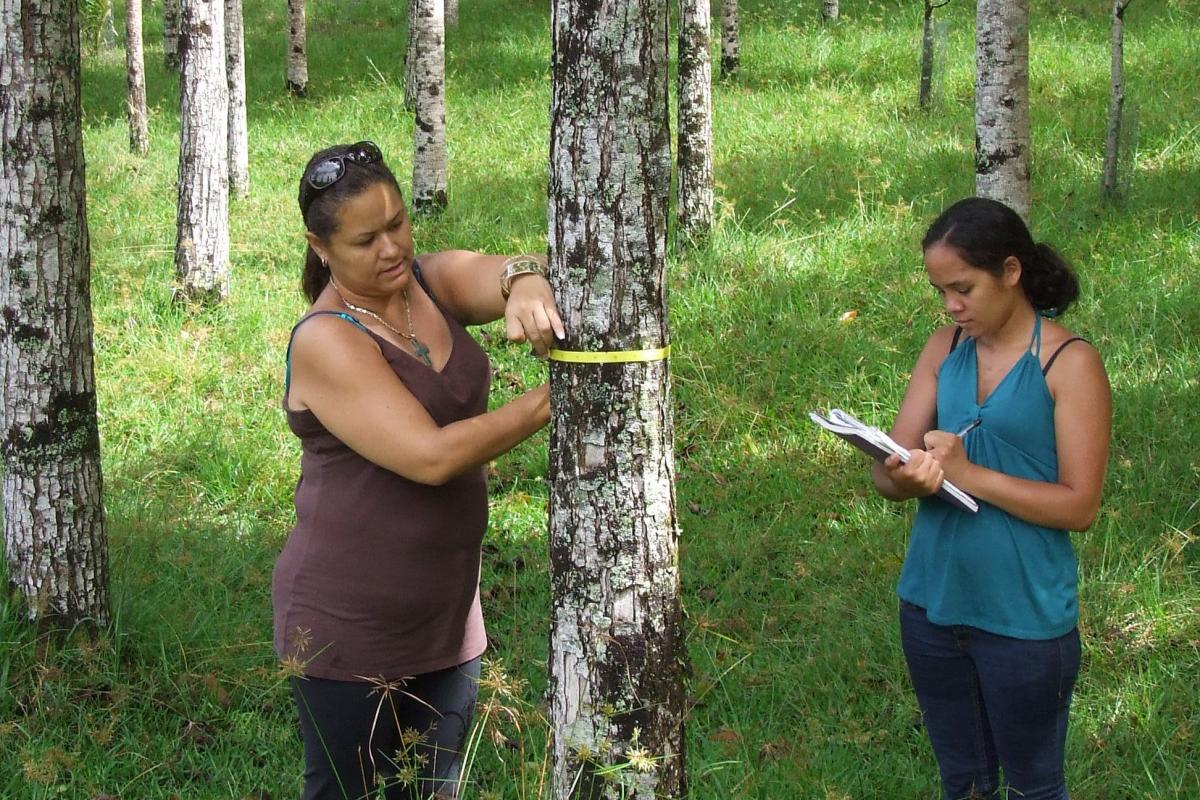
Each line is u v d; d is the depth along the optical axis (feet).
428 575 9.55
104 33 70.69
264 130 50.55
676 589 8.58
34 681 14.28
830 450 20.70
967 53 50.08
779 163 37.78
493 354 25.88
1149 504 17.78
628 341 8.04
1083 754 12.64
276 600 9.84
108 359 26.16
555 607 8.66
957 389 9.89
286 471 21.27
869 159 36.70
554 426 8.42
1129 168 30.58
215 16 28.43
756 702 14.23
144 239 34.99
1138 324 23.54
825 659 14.74
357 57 64.80
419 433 8.83
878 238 29.43
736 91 48.70
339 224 8.80
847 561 17.19
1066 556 9.70
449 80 55.72
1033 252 9.60
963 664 10.05
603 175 7.82
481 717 12.95
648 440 8.21
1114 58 30.12
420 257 10.08
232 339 27.45
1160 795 11.75
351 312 9.25
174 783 13.07
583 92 7.77
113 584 16.19
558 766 8.80
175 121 53.31
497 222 35.45
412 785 10.35
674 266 28.48
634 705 8.49
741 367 23.71
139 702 14.46
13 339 14.39
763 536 17.92
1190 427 20.01
